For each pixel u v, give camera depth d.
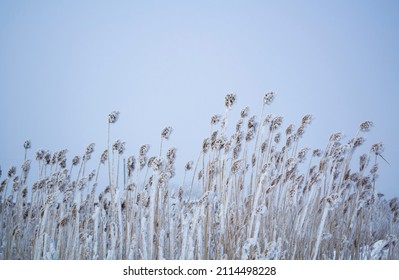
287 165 3.99
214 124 3.94
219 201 3.76
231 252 3.46
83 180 3.97
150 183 3.96
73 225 4.07
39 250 3.73
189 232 3.44
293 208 4.07
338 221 4.18
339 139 4.00
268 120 4.15
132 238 3.67
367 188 4.35
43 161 4.90
